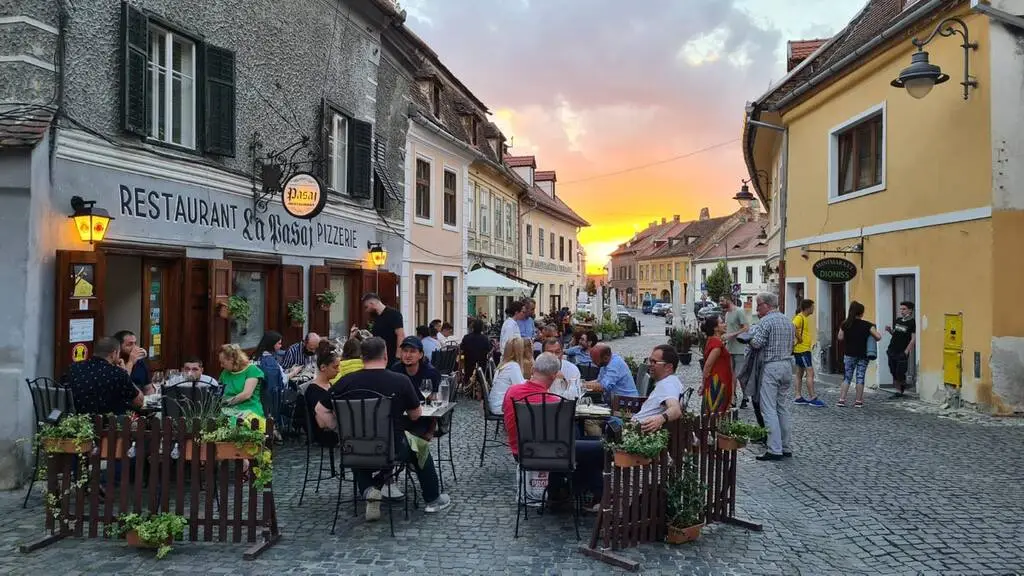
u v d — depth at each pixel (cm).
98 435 548
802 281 1770
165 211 893
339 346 1199
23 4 700
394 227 1706
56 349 715
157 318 920
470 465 830
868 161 1469
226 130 1009
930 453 844
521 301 1423
